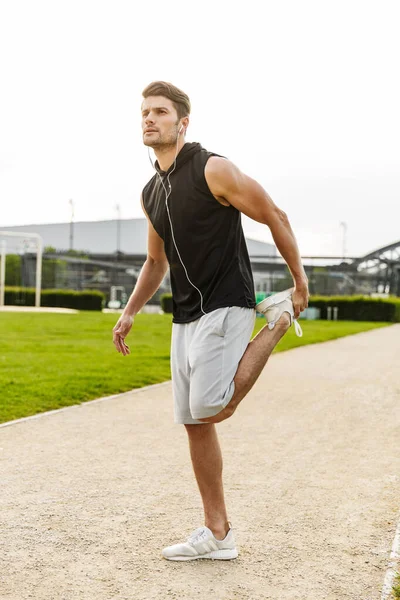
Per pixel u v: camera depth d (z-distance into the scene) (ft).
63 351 41.91
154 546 10.06
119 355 39.88
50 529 10.72
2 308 123.54
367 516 11.66
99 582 8.77
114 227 288.10
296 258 9.31
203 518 11.35
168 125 9.20
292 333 67.26
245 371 9.20
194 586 8.67
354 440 18.08
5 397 23.53
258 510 11.93
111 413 21.59
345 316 123.65
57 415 21.15
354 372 33.96
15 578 8.85
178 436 18.13
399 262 222.28
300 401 24.68
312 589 8.62
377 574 9.14
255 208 8.98
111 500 12.31
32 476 13.92
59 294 144.05
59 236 295.28
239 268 9.32
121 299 192.95
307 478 14.16
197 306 9.26
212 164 8.93
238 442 17.66
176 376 9.66
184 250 9.25
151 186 9.96
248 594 8.45
